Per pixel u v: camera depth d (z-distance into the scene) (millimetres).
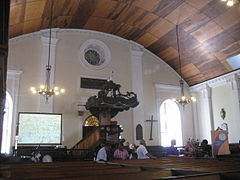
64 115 13156
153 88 15820
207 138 15625
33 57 13148
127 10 12727
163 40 14828
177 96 16469
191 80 16688
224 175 2908
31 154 10391
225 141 8484
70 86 13625
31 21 12078
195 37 13672
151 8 12359
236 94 13977
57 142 11898
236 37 12531
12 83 12516
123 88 14867
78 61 14133
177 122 16281
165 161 5961
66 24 13742
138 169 3764
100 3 12055
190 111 16562
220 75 14938
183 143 15773
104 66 14656
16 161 8828
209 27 12750
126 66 15320
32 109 12609
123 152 8781
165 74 16406
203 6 11594
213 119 15484
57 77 13445
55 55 13617
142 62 15867
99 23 14039
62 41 14016
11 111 12297
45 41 13500
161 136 15727
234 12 11391
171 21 13141
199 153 11602
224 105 14797
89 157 10688
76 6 11977
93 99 11398
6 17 4141
